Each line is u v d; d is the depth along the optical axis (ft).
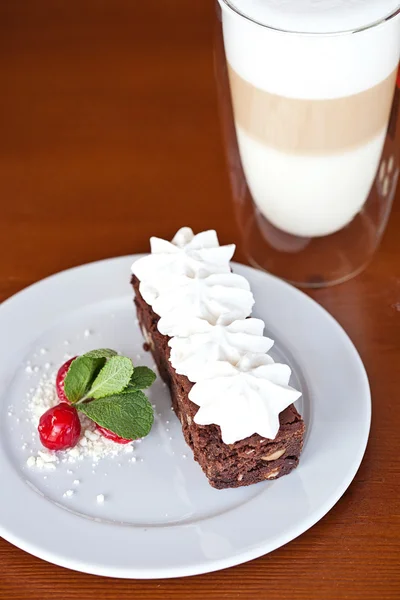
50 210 2.42
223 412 1.82
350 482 1.87
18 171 2.52
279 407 1.83
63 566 1.78
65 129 2.61
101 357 1.97
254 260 2.32
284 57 1.94
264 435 1.80
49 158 2.54
